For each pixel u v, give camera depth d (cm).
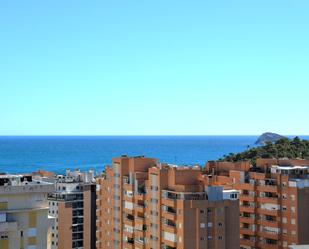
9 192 9025
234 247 13288
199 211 13012
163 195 13775
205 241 13038
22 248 9062
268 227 15138
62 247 19688
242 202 15688
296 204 14638
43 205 9325
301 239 14625
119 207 15625
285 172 15312
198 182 14075
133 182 15175
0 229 8794
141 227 14612
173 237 13312
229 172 16200
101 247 16638
